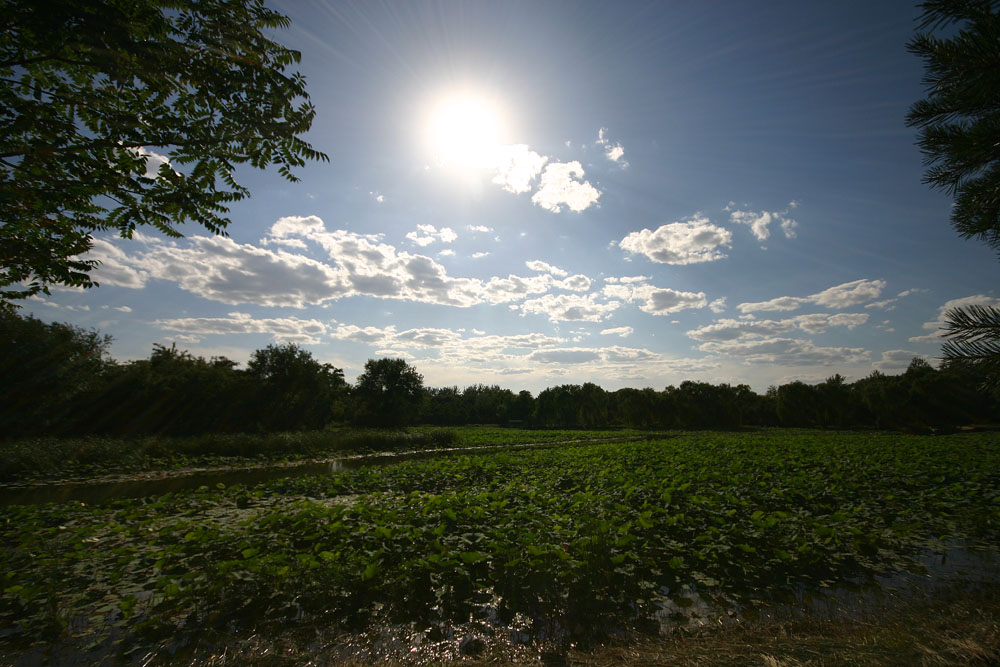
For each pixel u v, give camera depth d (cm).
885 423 5050
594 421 7219
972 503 1055
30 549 759
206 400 3544
